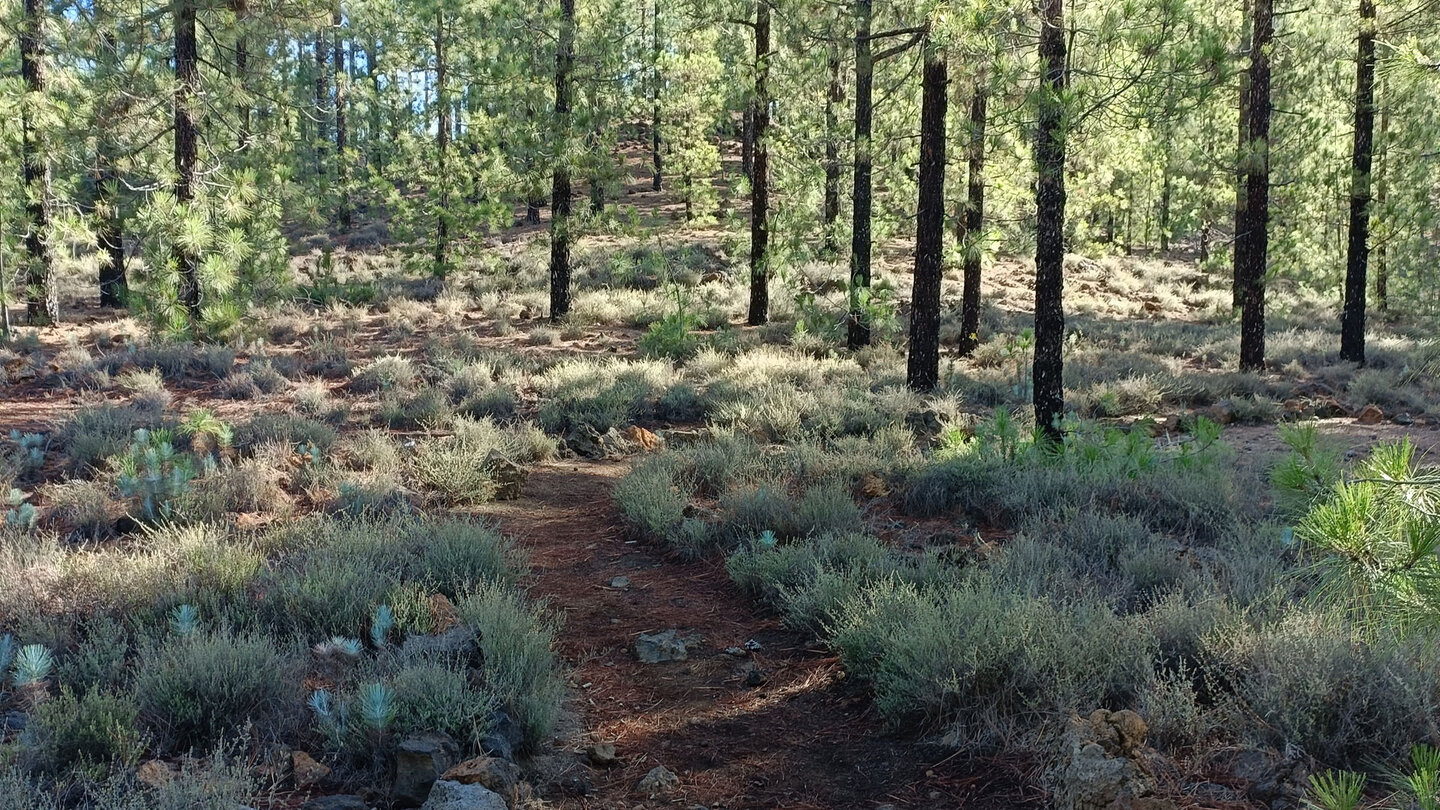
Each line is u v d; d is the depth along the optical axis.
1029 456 8.97
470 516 8.49
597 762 4.25
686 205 38.28
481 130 23.98
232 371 14.63
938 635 4.55
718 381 14.70
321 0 15.36
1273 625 4.37
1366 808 3.25
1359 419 13.78
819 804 3.87
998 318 23.56
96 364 14.21
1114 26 9.01
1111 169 21.30
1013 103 10.70
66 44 16.20
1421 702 3.66
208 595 5.43
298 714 4.28
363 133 36.03
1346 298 18.70
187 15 14.70
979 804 3.74
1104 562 6.10
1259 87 16.27
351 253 33.12
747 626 6.09
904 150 19.03
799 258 20.27
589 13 19.05
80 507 7.64
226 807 3.24
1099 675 4.32
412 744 3.74
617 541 8.04
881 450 10.24
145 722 4.09
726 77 21.42
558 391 13.86
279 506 8.09
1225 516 7.36
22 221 16.80
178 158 15.12
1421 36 10.81
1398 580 2.80
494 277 26.86
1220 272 32.06
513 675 4.59
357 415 12.70
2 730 3.97
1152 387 15.17
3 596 5.35
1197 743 3.75
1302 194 22.33
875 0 14.67
